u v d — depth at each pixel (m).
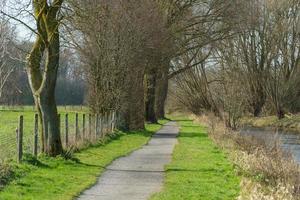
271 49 72.69
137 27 40.31
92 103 38.28
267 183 17.98
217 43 59.09
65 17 21.48
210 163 22.69
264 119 66.31
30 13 20.53
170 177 18.75
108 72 38.09
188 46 56.38
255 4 68.44
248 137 31.28
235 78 46.97
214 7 53.31
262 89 72.50
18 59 20.42
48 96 21.22
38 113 21.52
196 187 16.73
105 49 38.16
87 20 28.12
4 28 19.48
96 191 15.83
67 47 39.56
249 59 73.19
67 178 17.52
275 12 72.81
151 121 58.28
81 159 22.64
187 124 60.84
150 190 16.20
